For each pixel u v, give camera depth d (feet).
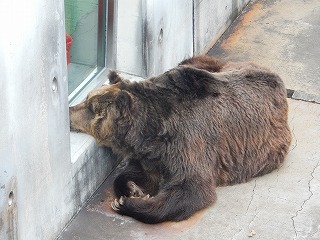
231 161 24.90
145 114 24.06
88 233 23.52
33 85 21.20
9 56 20.15
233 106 24.86
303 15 34.19
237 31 33.19
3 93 20.06
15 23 20.22
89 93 24.80
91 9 26.20
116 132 24.13
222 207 24.41
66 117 22.88
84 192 24.31
